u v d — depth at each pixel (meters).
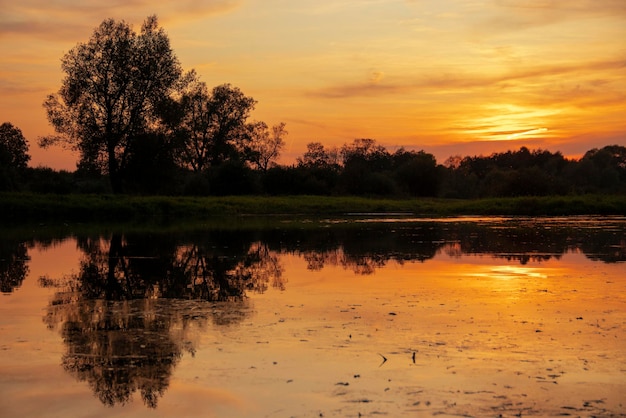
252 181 65.31
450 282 14.23
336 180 74.88
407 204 58.31
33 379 7.69
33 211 41.31
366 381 7.49
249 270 16.50
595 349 8.72
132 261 18.56
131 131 52.22
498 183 69.62
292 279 14.93
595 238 25.16
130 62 51.16
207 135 88.19
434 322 10.29
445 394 7.07
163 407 6.82
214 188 64.25
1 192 43.84
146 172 52.88
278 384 7.43
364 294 12.81
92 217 42.34
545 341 9.12
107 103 50.84
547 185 63.72
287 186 68.56
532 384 7.37
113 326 10.19
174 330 9.88
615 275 15.15
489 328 9.88
